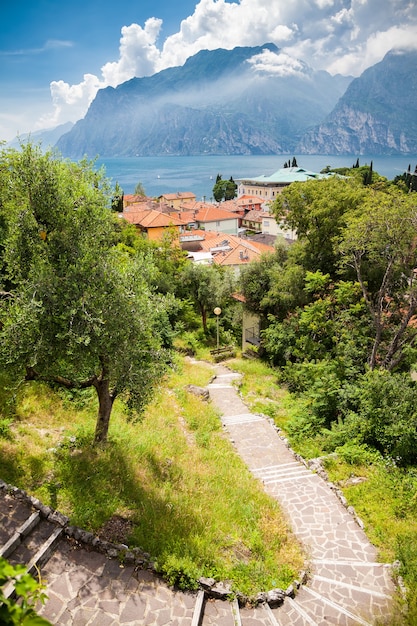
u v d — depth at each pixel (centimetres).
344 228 2475
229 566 948
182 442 1600
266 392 2425
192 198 14088
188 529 1036
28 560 842
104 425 1303
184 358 3023
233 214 10244
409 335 2272
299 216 2945
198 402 2097
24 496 970
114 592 816
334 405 1866
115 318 1044
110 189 1172
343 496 1309
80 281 1016
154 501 1116
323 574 997
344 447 1574
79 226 1078
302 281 2917
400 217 1980
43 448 1218
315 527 1179
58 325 996
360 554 1072
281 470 1520
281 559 1019
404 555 1014
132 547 920
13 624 274
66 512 979
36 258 1032
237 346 3700
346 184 2906
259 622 827
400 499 1262
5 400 1393
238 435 1827
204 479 1354
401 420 1515
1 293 1107
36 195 1041
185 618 785
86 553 890
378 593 935
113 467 1220
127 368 1091
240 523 1145
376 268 2591
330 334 2455
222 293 3688
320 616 865
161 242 4441
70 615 761
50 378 1120
